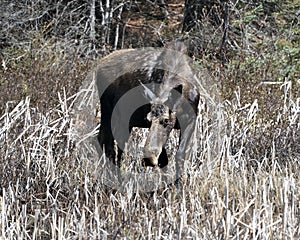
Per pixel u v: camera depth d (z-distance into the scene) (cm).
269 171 1420
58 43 2772
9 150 1412
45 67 2216
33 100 1841
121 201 1202
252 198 1248
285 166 1477
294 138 1598
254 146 1575
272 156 1454
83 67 2259
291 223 1127
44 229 1191
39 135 1531
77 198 1253
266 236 1082
